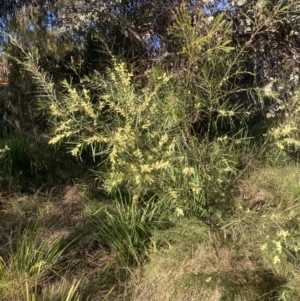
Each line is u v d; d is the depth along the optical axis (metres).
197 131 3.92
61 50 5.86
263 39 5.38
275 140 3.54
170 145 3.11
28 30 5.85
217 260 3.61
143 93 3.69
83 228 4.20
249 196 4.46
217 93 3.36
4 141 5.61
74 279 3.40
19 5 6.61
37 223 3.99
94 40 5.99
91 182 5.16
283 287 3.42
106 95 3.41
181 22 3.24
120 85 3.47
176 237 3.85
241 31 5.15
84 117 3.38
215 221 3.55
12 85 5.62
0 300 3.18
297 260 3.64
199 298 3.40
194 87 3.37
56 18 6.43
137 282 3.65
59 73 5.79
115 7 5.86
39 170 5.46
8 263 3.53
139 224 4.00
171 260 3.70
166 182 3.28
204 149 3.35
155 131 3.22
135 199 3.38
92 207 4.44
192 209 3.55
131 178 3.04
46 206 4.70
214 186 3.34
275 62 5.67
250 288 3.38
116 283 3.64
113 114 3.77
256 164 5.07
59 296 3.25
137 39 5.96
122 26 5.81
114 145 3.04
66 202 4.81
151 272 3.65
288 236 3.40
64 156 5.42
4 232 4.16
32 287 3.32
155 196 4.15
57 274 3.56
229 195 3.46
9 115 5.80
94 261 3.86
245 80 5.57
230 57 3.66
